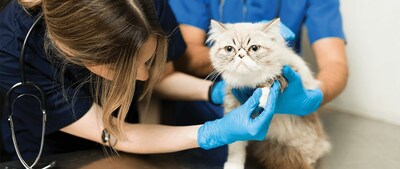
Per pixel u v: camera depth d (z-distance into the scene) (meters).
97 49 0.67
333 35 1.21
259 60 0.81
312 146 0.98
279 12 1.25
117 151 0.96
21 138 1.00
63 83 0.86
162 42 0.83
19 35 0.83
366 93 1.44
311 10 1.24
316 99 0.94
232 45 0.84
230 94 0.95
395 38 1.32
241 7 1.25
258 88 0.83
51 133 0.97
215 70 0.98
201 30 1.33
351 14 1.41
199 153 0.98
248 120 0.80
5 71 0.83
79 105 0.88
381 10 1.33
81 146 1.06
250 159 0.98
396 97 1.37
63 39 0.68
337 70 1.15
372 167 0.97
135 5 0.69
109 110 0.80
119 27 0.65
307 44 1.51
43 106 0.82
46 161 0.90
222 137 0.84
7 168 0.86
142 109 1.20
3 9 0.91
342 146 1.12
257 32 0.84
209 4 1.30
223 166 0.92
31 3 0.82
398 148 1.10
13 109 0.90
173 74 1.27
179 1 1.32
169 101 1.35
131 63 0.70
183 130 0.92
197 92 1.21
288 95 0.88
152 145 0.91
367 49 1.40
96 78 0.85
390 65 1.35
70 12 0.65
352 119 1.41
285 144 0.99
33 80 0.84
